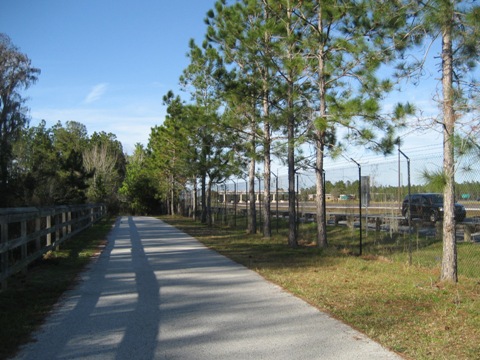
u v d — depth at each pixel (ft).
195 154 78.89
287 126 47.26
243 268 33.71
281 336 17.38
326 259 37.63
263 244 50.65
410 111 26.30
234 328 18.47
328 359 14.96
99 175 146.82
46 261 35.37
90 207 73.77
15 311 21.04
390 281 27.89
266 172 58.70
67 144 231.30
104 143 245.86
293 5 40.24
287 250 44.57
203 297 24.11
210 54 52.03
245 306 22.06
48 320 19.84
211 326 18.78
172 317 20.20
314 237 56.34
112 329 18.47
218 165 74.90
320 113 41.78
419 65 29.96
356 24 36.91
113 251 44.50
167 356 15.37
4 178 48.08
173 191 150.71
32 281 28.17
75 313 20.94
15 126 92.43
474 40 24.26
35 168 61.11
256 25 44.62
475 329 18.06
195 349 16.02
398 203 39.83
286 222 82.23
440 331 17.81
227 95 49.29
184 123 60.64
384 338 16.94
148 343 16.70
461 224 46.01
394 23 29.45
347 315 20.20
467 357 15.02
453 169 21.04
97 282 28.43
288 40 41.27
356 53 36.22
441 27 24.20
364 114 33.53
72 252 42.19
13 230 36.19
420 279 28.48
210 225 84.89
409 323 18.95
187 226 84.99
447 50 26.12
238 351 15.76
